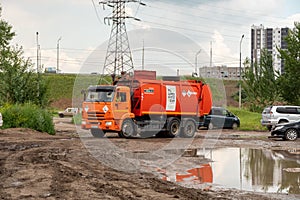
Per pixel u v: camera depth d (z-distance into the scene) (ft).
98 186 37.32
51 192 34.32
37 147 66.18
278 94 170.81
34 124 92.27
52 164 49.03
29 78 119.03
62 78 276.21
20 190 34.96
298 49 149.38
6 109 93.50
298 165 53.72
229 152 67.00
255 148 72.74
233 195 36.22
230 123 125.59
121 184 38.83
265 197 35.68
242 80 188.85
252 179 44.16
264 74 177.06
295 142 83.71
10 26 161.27
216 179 43.98
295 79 146.20
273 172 48.52
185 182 42.04
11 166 47.21
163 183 40.60
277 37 356.18
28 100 117.60
